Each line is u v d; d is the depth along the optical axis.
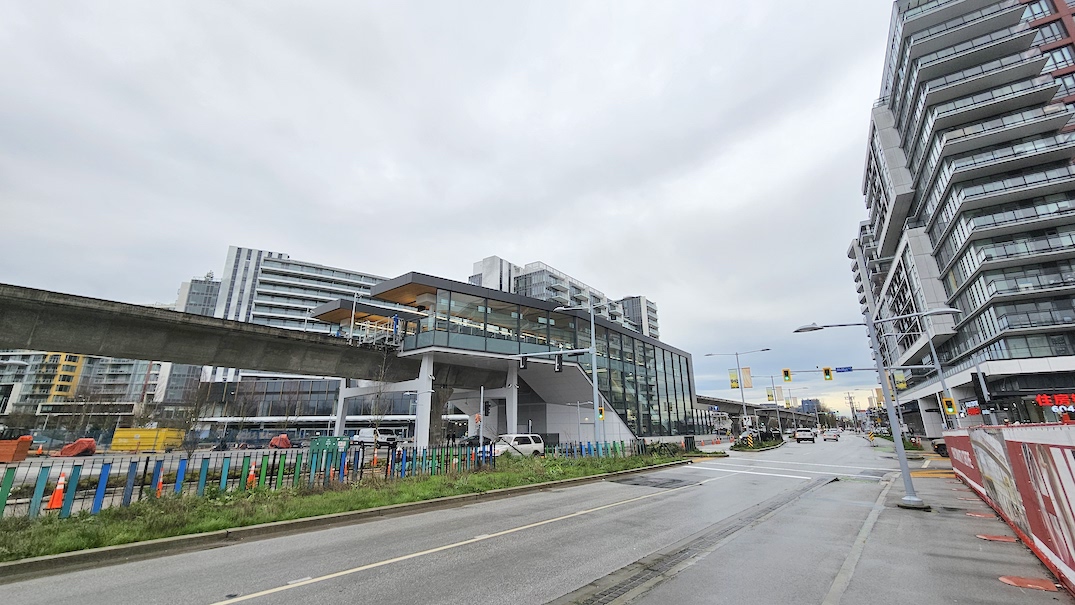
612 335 45.19
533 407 43.56
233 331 26.69
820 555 7.94
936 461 29.61
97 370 122.62
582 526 10.45
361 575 6.89
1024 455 7.82
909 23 53.81
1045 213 43.84
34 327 21.34
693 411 60.88
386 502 12.62
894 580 6.55
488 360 35.06
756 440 50.75
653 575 6.85
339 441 18.16
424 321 32.72
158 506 10.25
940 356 60.91
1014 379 41.72
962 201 46.66
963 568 7.09
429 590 6.21
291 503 11.49
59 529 8.52
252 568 7.29
